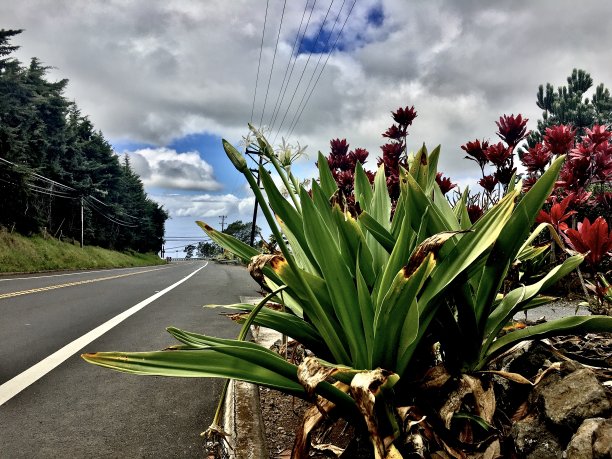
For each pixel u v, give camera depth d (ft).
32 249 99.50
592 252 5.98
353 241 5.35
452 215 5.63
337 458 4.46
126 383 12.12
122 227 216.54
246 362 4.44
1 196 93.15
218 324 20.93
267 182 5.31
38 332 19.10
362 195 7.02
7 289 41.65
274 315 5.69
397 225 5.70
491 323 5.24
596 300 6.53
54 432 8.70
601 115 72.64
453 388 4.64
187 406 10.30
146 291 40.47
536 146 8.74
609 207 8.83
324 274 4.80
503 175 9.05
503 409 5.52
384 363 4.68
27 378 12.46
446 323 4.93
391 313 4.36
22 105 136.77
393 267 4.70
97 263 137.28
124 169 234.38
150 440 8.31
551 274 5.11
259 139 5.32
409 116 11.39
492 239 4.18
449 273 4.38
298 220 5.49
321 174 7.10
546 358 5.83
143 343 16.72
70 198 144.66
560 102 73.77
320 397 4.56
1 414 9.72
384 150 10.93
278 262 5.09
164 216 291.17
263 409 8.84
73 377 12.60
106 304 29.58
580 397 4.25
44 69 152.46
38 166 122.62
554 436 4.36
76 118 184.55
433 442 4.40
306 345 5.73
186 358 4.25
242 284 51.62
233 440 7.23
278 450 6.86
